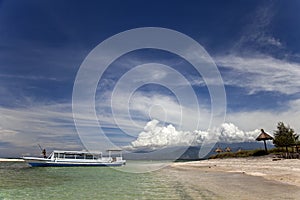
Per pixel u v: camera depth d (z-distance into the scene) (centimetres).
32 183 2383
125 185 2100
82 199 1474
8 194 1733
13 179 2809
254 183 1705
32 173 3759
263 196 1227
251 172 2519
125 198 1452
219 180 2062
